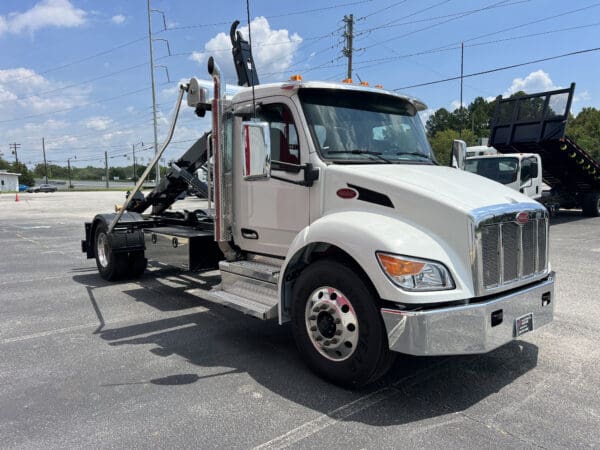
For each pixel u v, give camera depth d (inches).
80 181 6304.1
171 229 282.5
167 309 248.1
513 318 143.7
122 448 118.8
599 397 144.9
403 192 145.9
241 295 186.9
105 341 199.2
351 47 1333.7
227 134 201.8
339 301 147.3
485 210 138.1
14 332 211.6
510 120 600.4
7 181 4042.8
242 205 198.8
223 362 174.7
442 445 119.1
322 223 152.3
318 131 170.2
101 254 320.8
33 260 406.6
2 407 140.9
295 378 159.6
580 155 610.9
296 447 118.7
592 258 381.1
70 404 142.3
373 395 146.9
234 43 242.8
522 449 117.2
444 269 134.5
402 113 198.8
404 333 130.1
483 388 151.4
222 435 124.5
